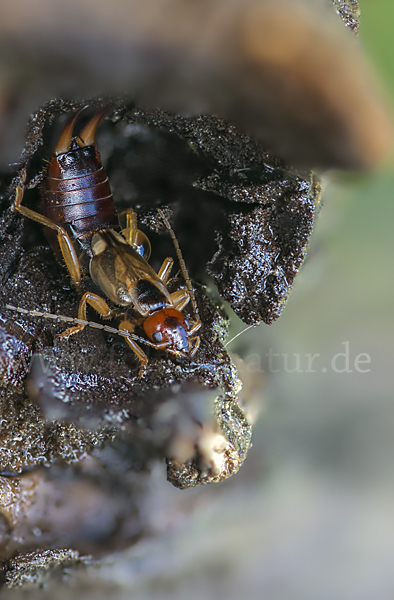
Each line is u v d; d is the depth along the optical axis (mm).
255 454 114
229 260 112
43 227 113
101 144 114
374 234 116
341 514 112
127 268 113
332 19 106
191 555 112
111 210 114
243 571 112
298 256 111
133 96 109
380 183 112
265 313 112
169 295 113
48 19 103
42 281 112
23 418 110
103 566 112
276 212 111
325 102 106
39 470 111
